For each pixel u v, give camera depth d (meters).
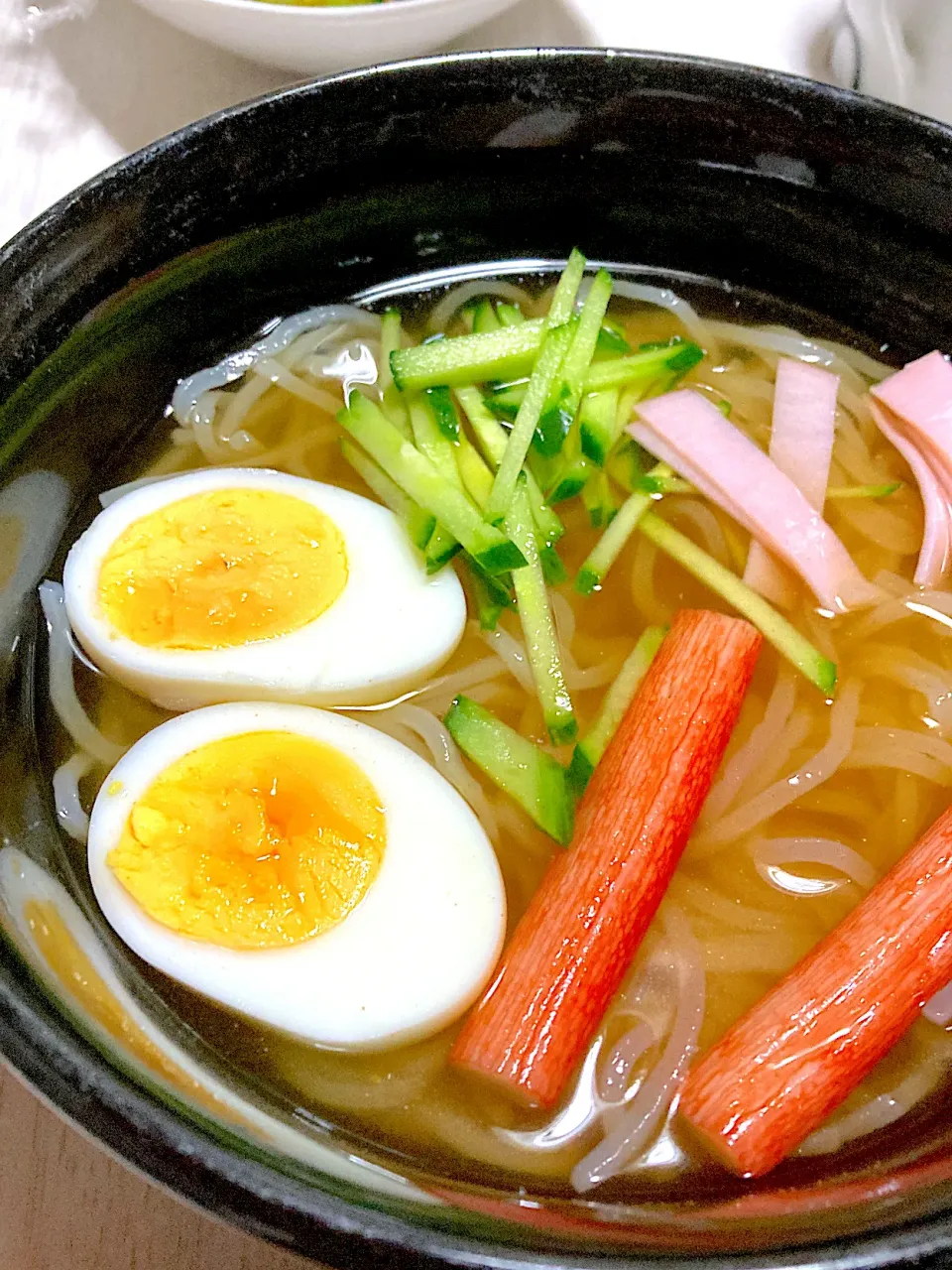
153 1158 0.14
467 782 0.19
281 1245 0.14
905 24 0.24
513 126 0.21
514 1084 0.17
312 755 0.19
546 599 0.20
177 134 0.20
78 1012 0.16
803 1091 0.16
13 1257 0.17
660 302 0.24
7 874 0.17
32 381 0.19
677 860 0.18
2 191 0.24
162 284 0.21
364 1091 0.17
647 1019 0.18
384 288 0.24
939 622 0.21
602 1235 0.15
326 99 0.20
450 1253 0.14
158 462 0.22
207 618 0.19
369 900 0.18
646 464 0.22
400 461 0.21
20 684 0.20
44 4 0.27
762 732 0.20
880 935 0.17
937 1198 0.15
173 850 0.18
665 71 0.20
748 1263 0.14
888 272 0.22
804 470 0.21
